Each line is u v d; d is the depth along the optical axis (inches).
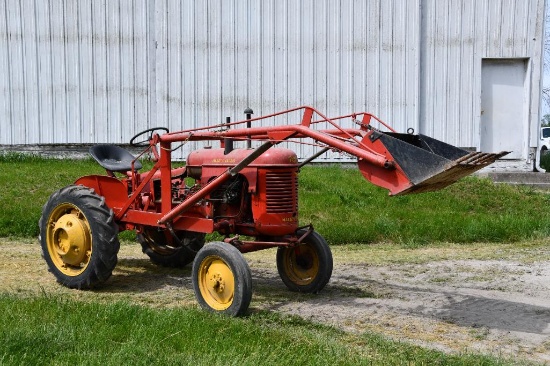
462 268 303.3
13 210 392.8
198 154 253.9
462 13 590.9
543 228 404.2
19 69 595.8
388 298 244.4
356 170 560.4
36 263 294.7
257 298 241.6
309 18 590.9
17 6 592.1
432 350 179.8
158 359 155.3
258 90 596.7
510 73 605.9
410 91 593.6
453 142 598.9
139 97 599.2
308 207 428.1
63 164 548.1
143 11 593.3
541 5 591.2
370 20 590.2
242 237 349.7
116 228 249.8
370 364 162.6
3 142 600.1
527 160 604.1
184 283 266.7
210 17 593.0
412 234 385.7
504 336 198.4
